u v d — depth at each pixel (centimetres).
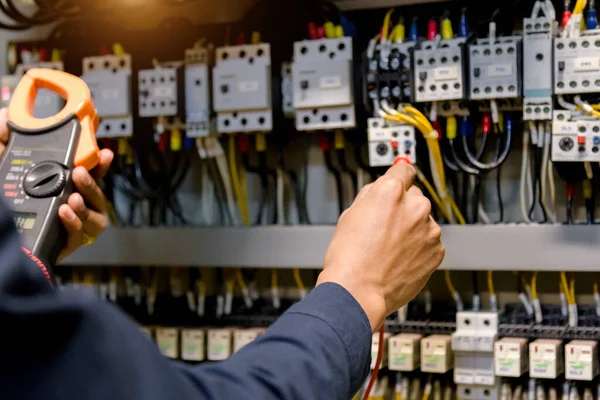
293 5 165
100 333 31
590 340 141
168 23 175
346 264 50
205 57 158
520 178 158
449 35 145
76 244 92
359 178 161
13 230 29
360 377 46
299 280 167
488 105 143
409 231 52
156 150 174
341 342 44
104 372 31
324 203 173
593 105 132
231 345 160
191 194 185
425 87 137
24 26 172
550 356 136
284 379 39
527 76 134
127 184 180
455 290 159
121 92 158
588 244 132
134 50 178
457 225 141
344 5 162
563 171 145
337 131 157
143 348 33
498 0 155
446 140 154
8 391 30
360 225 51
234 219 168
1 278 28
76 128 89
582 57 129
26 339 29
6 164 86
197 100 155
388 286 51
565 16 138
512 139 158
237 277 170
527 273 157
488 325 142
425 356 142
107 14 176
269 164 176
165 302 181
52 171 84
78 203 85
